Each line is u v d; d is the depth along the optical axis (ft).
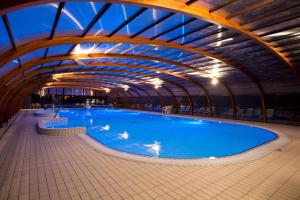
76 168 17.03
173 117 71.26
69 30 21.50
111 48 34.81
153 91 97.71
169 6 18.13
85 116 82.53
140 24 23.76
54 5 14.47
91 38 25.46
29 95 116.06
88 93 145.28
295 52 32.60
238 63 42.47
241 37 28.09
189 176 15.34
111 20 21.43
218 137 40.78
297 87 44.32
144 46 33.73
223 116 64.85
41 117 63.57
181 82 71.72
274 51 31.07
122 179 14.74
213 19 21.17
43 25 17.43
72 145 25.63
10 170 16.51
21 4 10.80
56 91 131.23
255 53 35.60
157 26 24.76
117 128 51.21
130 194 12.44
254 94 54.54
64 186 13.55
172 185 13.75
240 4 19.31
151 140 37.37
